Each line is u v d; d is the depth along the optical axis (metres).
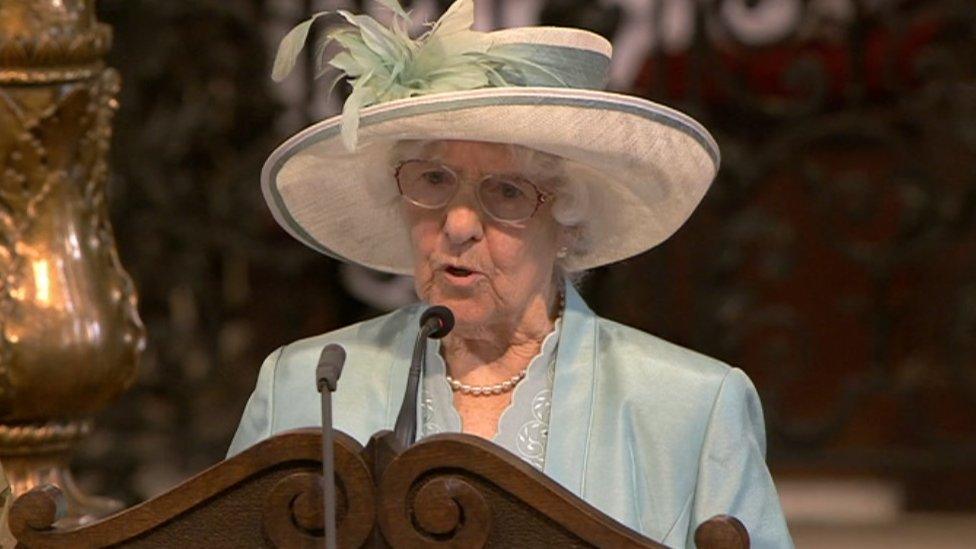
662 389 9.55
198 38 21.88
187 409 22.08
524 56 9.19
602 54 9.45
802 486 22.11
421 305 10.19
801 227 22.28
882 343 21.75
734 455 9.40
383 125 8.92
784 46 21.62
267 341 22.28
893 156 21.81
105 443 21.84
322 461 7.12
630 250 10.05
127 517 7.30
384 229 10.34
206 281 22.14
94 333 11.90
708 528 7.10
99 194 12.26
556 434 9.47
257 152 21.98
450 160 9.10
